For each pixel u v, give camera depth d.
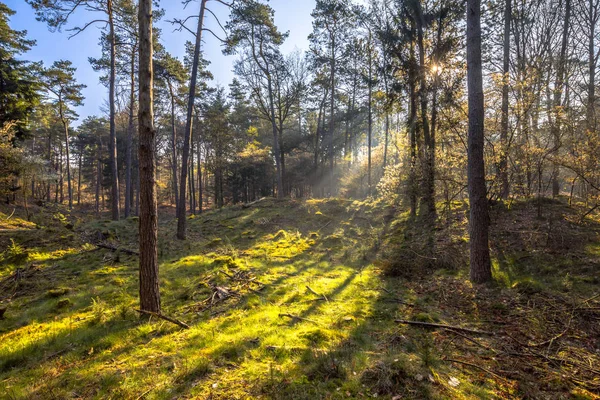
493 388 3.10
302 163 31.64
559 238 7.55
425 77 11.80
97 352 4.09
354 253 9.78
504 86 9.56
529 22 14.80
